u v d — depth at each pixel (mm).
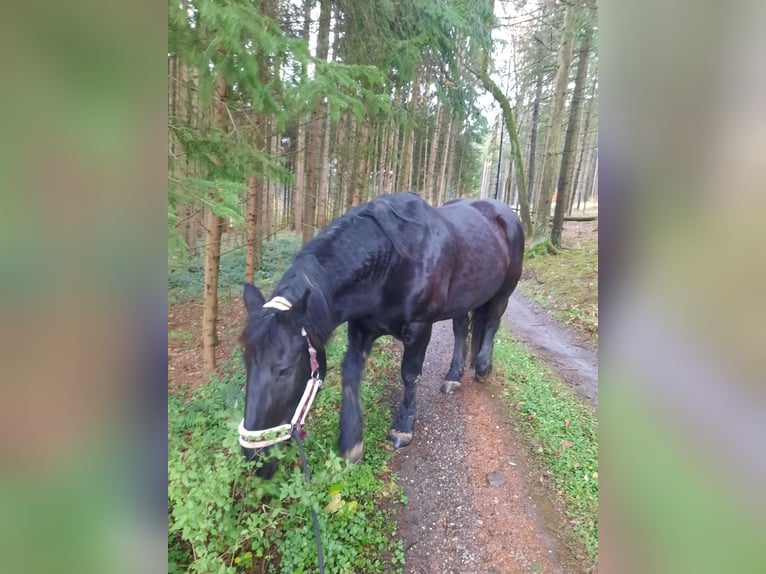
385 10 5141
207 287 4086
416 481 2736
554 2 8781
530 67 12672
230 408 2578
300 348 1994
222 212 2195
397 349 4977
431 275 2803
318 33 6137
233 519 1898
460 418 3453
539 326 6367
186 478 1655
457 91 7629
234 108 3375
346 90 3236
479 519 2439
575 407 3666
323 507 2264
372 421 3324
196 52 2322
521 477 2766
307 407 2076
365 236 2574
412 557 2199
